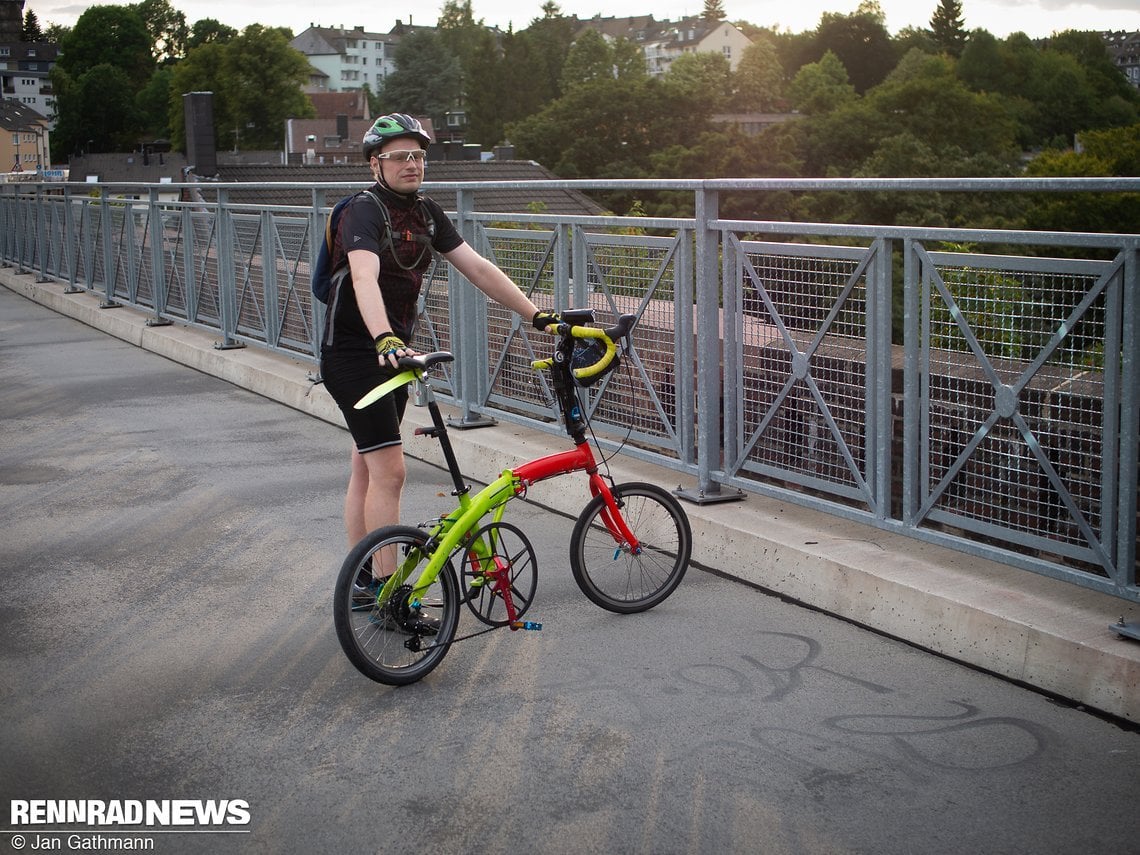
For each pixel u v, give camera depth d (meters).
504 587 4.32
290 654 4.42
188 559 5.56
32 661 4.39
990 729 3.68
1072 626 3.94
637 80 82.06
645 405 5.95
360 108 152.12
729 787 3.37
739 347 5.36
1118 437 3.89
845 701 3.91
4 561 5.57
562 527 5.93
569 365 4.51
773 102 142.12
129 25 166.62
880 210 53.19
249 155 104.38
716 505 5.54
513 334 6.82
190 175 45.31
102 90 158.75
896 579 4.44
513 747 3.64
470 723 3.82
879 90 84.00
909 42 162.25
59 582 5.27
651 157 78.88
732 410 5.45
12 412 9.16
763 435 5.29
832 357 4.89
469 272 4.48
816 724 3.75
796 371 5.04
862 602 4.55
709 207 5.30
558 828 3.18
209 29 175.00
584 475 6.03
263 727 3.82
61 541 5.87
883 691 3.98
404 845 3.12
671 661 4.27
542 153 82.31
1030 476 4.21
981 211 48.41
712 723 3.77
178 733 3.79
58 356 11.98
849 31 156.75
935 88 82.25
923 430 4.54
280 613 4.85
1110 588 3.93
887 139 78.69
